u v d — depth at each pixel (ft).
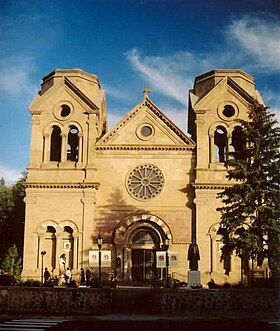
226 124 186.39
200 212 177.17
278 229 130.82
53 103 189.57
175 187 182.80
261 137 139.03
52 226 178.29
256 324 101.35
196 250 142.10
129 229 178.50
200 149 183.52
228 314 115.75
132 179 183.93
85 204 178.40
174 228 178.91
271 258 130.82
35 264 175.52
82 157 184.14
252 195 134.92
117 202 181.88
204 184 178.29
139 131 187.62
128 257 176.45
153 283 142.31
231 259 173.37
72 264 175.32
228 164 140.46
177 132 186.60
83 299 118.73
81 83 195.00
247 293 119.34
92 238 177.17
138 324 100.83
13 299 118.83
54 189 180.24
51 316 111.04
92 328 95.50
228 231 140.05
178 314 116.16
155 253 177.88
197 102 190.39
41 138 187.11
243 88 192.34
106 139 186.91
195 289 119.65
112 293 128.36
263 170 137.28
